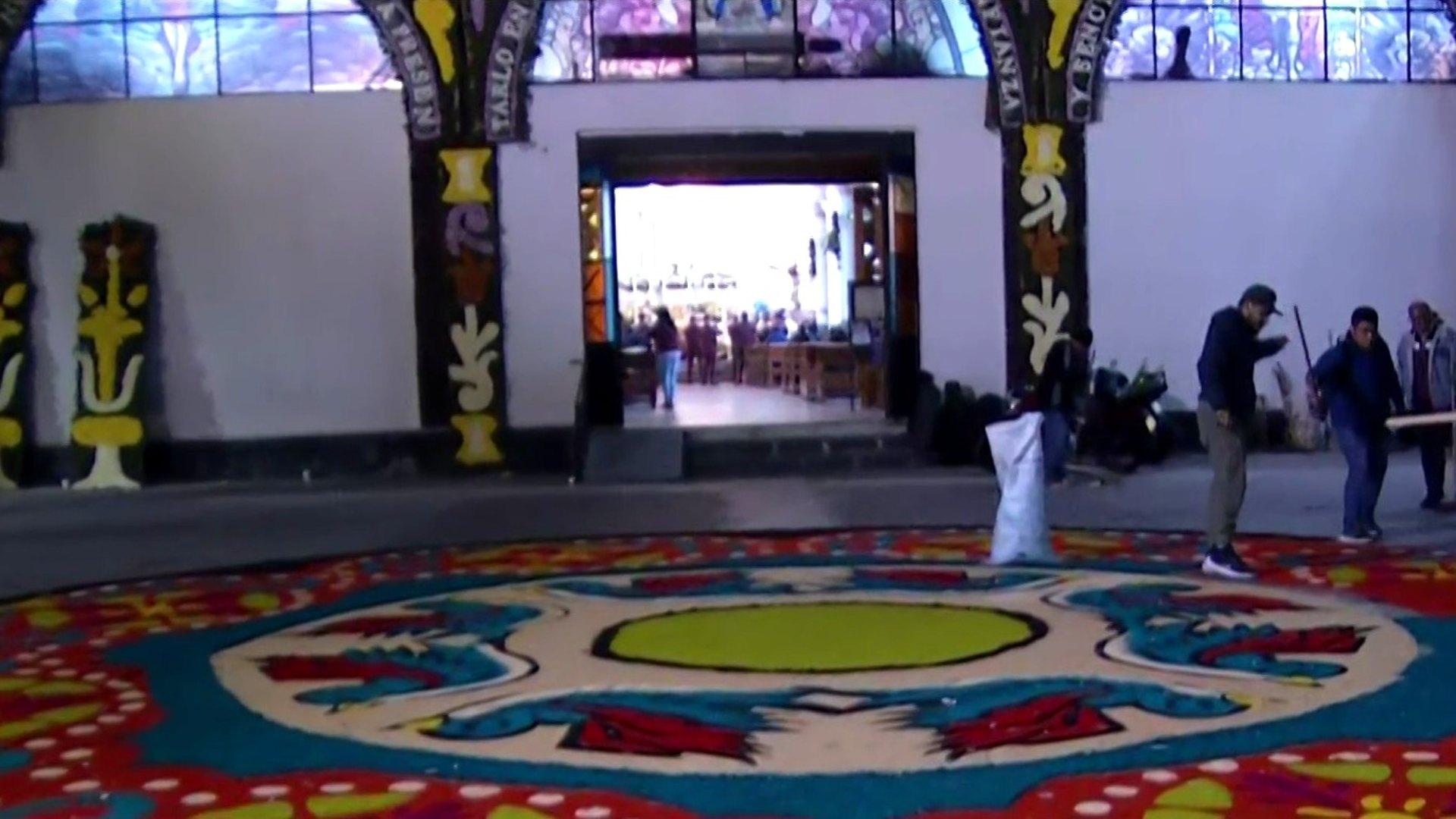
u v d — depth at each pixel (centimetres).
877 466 1781
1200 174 1861
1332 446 1866
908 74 1847
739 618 889
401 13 1805
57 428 1850
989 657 761
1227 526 994
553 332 1831
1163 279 1858
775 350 2902
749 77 1833
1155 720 632
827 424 1889
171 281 1838
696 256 3706
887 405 1928
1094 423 1700
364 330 1830
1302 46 1881
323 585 1055
